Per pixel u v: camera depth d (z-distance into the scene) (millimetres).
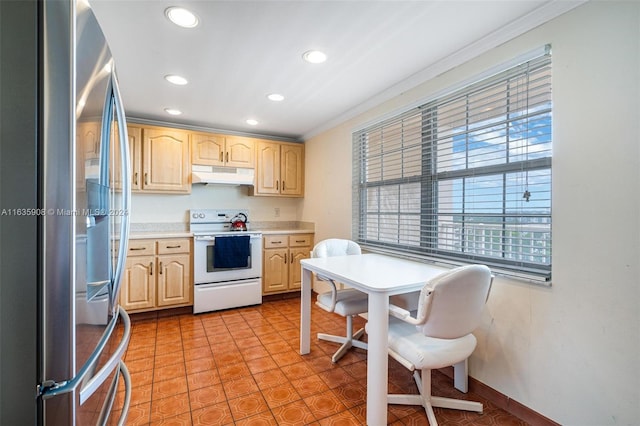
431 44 1871
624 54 1266
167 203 3660
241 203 4066
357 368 2137
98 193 815
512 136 1724
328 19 1639
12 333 608
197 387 1897
